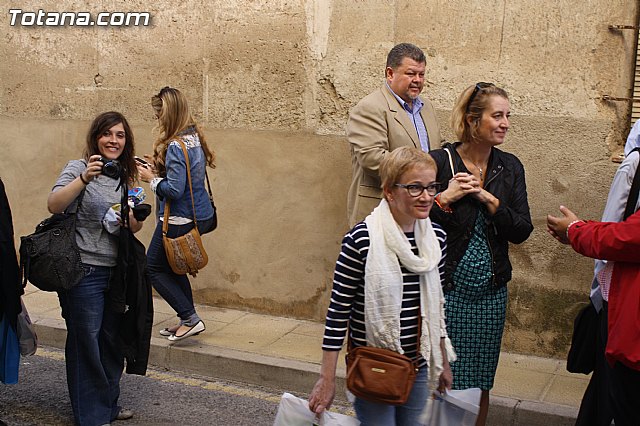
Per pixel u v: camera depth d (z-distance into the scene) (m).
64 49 6.97
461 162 3.92
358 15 5.87
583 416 3.92
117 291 4.50
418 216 3.11
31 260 4.35
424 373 3.22
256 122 6.31
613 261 3.46
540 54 5.39
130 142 4.56
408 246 3.10
